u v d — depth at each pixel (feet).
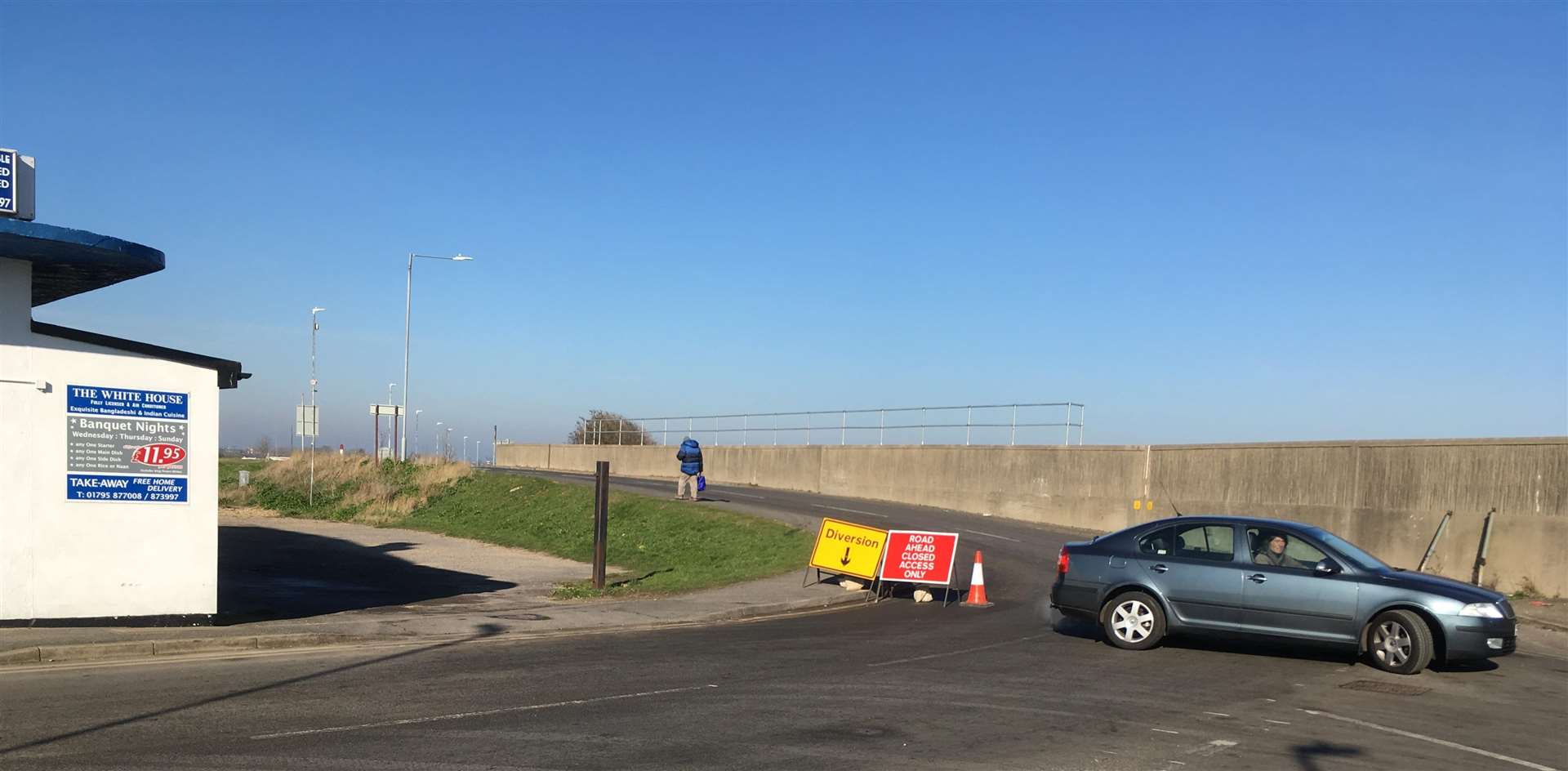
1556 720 30.91
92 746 25.48
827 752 25.67
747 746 26.08
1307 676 36.88
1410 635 37.47
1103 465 95.86
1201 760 25.66
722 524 93.50
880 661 38.81
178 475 45.11
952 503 115.96
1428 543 63.57
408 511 133.49
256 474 160.25
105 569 43.52
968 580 65.16
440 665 37.58
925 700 31.78
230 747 25.45
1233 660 39.83
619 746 26.02
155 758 24.41
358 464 156.15
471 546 98.68
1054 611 53.52
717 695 32.24
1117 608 41.88
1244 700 32.73
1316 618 39.01
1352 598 38.55
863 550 59.93
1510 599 56.03
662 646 42.47
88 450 43.21
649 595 59.67
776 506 109.91
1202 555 41.37
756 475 156.66
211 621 45.70
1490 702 33.27
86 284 47.11
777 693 32.55
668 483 154.40
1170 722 29.55
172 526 44.91
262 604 55.26
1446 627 37.19
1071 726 28.78
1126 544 42.75
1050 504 102.12
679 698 31.71
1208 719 30.07
